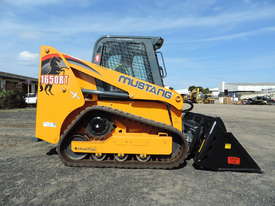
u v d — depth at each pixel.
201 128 4.21
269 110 20.64
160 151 3.68
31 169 3.63
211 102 43.91
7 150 4.86
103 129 3.79
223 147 3.71
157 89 3.79
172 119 3.90
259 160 4.57
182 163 4.12
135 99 3.86
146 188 3.00
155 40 4.04
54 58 3.81
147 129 3.94
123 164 3.72
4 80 23.70
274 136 7.27
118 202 2.58
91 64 3.80
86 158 3.86
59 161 4.08
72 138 3.81
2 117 11.04
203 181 3.32
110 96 3.86
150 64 4.01
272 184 3.27
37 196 2.69
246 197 2.83
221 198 2.78
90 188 2.94
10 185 2.99
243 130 8.51
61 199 2.62
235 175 3.61
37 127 3.84
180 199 2.72
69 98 3.77
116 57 4.07
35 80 29.41
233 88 67.06
